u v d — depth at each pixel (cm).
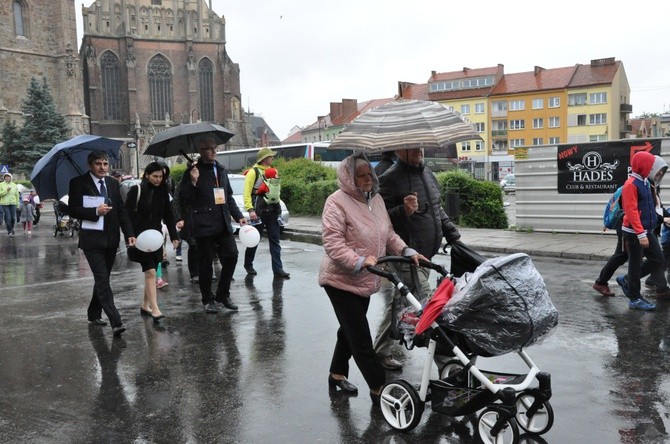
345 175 500
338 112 10562
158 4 8219
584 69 8325
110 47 8050
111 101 8094
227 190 887
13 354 688
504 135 8619
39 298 1009
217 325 799
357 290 504
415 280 562
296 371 612
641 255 819
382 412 489
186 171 850
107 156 774
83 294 1039
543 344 678
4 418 505
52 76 6259
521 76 8700
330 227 491
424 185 574
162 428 481
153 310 838
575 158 1608
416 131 500
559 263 1234
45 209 4194
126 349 700
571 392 535
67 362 656
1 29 5891
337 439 455
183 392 560
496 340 418
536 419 465
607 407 500
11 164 5303
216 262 1348
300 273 1188
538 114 8400
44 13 6191
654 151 1491
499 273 420
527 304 415
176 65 8312
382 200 525
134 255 830
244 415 504
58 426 488
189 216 850
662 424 466
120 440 460
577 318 787
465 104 8850
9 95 5962
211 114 8519
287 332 758
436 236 572
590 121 8125
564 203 1639
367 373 509
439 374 537
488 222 1864
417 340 453
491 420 440
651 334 708
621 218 868
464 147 8875
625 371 586
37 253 1666
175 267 1318
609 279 945
